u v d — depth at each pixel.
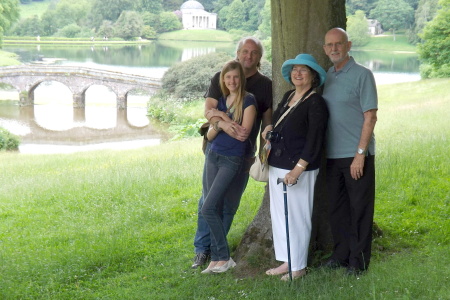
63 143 29.80
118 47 116.38
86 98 47.91
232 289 5.27
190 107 37.81
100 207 9.23
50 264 6.36
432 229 6.41
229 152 5.38
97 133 32.97
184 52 107.94
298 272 5.22
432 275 4.83
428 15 116.19
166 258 6.41
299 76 4.89
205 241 6.04
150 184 10.39
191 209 8.49
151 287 5.61
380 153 10.73
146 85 42.38
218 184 5.41
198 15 152.62
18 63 77.56
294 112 4.93
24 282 5.92
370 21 127.62
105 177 11.55
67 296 5.59
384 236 6.26
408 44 120.62
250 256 5.69
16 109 41.72
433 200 7.53
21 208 9.67
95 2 139.62
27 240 7.65
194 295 5.18
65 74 43.44
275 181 5.11
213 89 5.54
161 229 7.58
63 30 130.62
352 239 5.15
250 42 5.50
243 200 8.40
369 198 5.02
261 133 5.77
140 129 34.31
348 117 4.90
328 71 5.05
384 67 79.44
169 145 20.97
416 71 73.62
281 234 5.18
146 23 144.00
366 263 5.13
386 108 26.50
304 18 5.40
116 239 7.05
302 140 4.96
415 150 10.75
